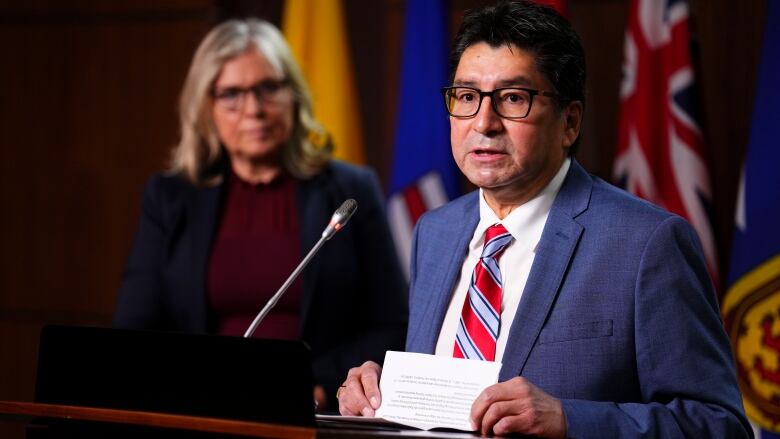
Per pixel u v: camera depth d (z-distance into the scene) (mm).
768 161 7652
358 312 7438
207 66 7512
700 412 4246
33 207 11227
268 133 7445
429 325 4941
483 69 4621
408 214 9078
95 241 11070
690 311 4441
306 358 3734
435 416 4211
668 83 8156
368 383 4500
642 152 8180
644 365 4410
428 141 9102
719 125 8750
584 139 9062
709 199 8016
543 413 4023
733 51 8727
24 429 4316
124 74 11039
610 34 9164
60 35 11227
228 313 7320
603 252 4598
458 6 9836
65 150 11172
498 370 4211
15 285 11234
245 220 7465
